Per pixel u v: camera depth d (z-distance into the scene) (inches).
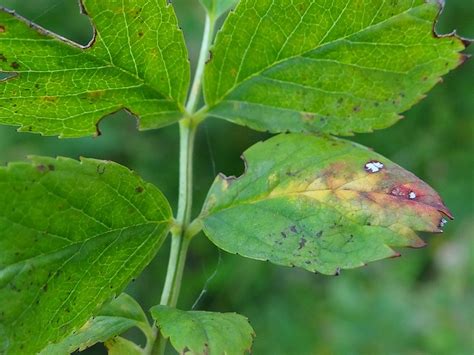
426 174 19.6
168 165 19.4
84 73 4.0
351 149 4.0
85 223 3.5
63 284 3.5
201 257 18.9
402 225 3.7
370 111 4.2
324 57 4.2
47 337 3.4
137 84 4.1
